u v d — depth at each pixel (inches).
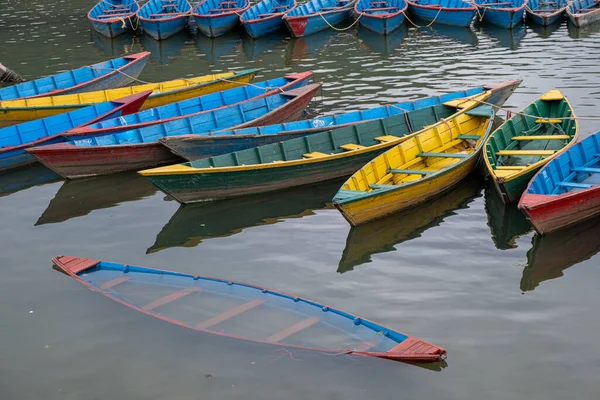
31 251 694.5
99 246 703.1
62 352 527.5
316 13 1549.0
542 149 847.1
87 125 927.7
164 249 692.1
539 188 684.1
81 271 633.6
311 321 537.0
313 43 1493.6
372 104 1085.8
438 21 1567.4
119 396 479.5
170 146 827.4
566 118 840.3
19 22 1795.0
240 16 1578.5
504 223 705.0
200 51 1488.7
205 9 1684.3
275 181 799.1
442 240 678.5
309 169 804.6
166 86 1174.3
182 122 935.7
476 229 696.4
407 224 716.0
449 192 784.9
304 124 910.4
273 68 1328.7
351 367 490.3
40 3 2004.2
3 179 892.0
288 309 555.2
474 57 1300.4
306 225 730.2
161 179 738.8
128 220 761.6
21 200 825.5
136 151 873.5
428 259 644.1
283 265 647.8
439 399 461.1
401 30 1552.7
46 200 822.5
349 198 679.1
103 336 543.5
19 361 519.5
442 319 548.7
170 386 486.3
